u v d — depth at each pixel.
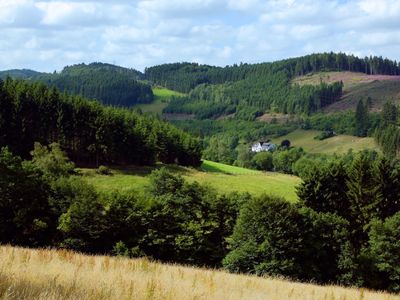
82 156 123.81
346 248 51.34
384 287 50.09
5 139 110.44
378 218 58.69
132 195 60.25
